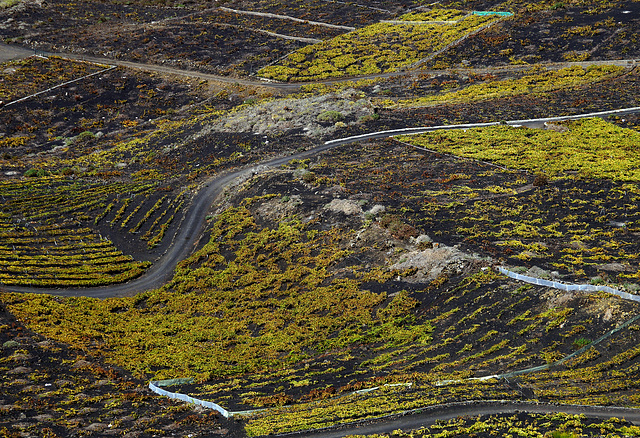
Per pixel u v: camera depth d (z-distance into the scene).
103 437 42.16
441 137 97.94
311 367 52.00
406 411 41.12
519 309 52.25
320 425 40.88
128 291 70.06
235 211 82.00
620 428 36.91
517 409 40.03
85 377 51.50
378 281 62.03
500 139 95.12
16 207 86.44
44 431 42.41
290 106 117.94
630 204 69.75
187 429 43.03
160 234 80.25
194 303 66.00
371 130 103.94
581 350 45.41
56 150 117.81
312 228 74.25
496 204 73.12
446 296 56.88
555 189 75.69
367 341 54.00
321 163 91.56
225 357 55.62
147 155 109.56
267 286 66.31
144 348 58.19
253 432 41.19
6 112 128.50
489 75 127.75
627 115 99.75
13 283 69.00
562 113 103.06
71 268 72.94
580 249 60.56
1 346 55.25
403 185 81.38
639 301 48.62
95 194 91.75
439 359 48.91
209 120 121.69
